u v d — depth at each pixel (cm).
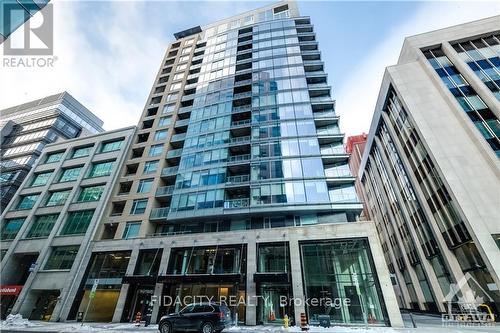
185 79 4422
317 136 2989
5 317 2609
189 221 2786
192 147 3381
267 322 1894
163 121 3906
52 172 3728
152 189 3092
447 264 2331
